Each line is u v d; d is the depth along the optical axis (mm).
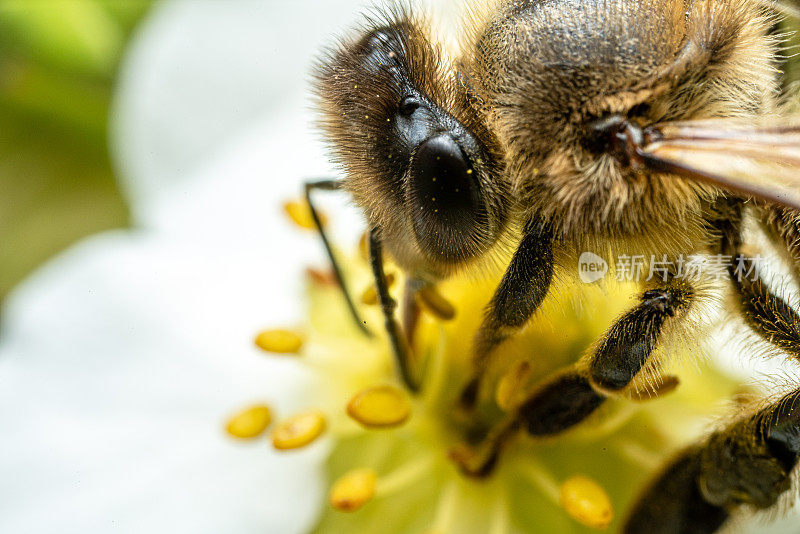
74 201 59
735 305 46
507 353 46
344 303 50
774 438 45
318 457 50
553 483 48
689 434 48
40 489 50
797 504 47
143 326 52
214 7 54
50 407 51
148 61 54
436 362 48
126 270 52
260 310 52
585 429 47
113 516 50
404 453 49
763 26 45
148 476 50
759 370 46
